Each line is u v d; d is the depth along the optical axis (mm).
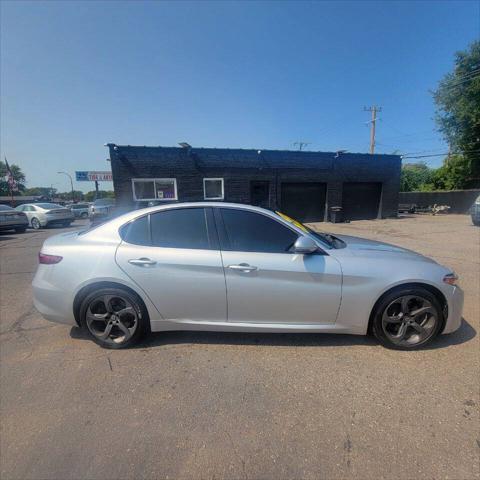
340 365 2693
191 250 2867
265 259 2797
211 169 14398
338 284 2793
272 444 1878
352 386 2414
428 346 2961
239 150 14602
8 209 13367
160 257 2850
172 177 14031
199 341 3125
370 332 3045
